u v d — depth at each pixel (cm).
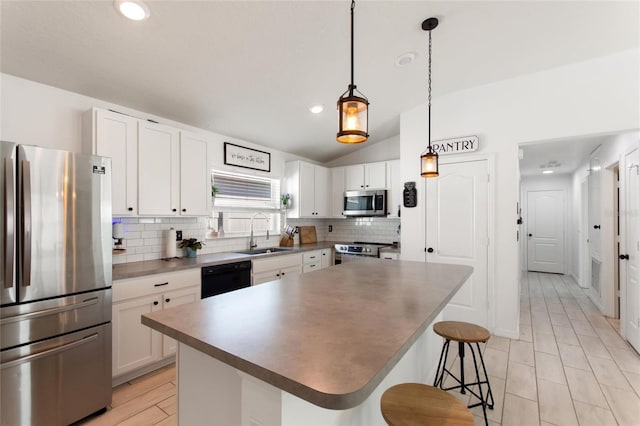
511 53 266
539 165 586
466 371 253
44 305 179
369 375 78
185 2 179
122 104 279
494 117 323
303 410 101
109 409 206
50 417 181
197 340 101
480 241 334
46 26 183
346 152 512
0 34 184
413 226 375
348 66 267
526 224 734
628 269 306
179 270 263
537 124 301
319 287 176
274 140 417
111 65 225
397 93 335
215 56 232
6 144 166
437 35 236
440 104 353
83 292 196
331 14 204
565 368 257
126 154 255
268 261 356
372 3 197
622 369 255
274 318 123
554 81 293
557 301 464
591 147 439
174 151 290
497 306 324
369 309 134
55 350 183
